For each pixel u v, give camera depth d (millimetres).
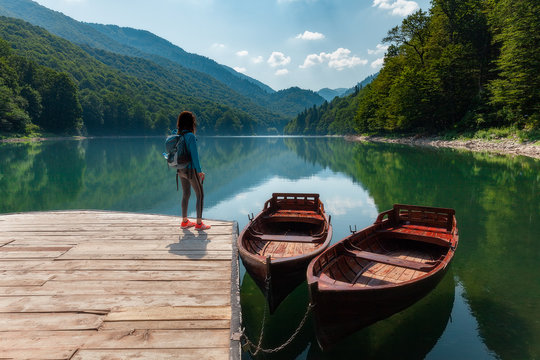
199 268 4184
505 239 8422
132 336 2742
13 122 69750
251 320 5145
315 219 7961
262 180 18609
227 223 6340
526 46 29266
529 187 14703
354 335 4645
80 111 99250
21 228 5918
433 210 7285
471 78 42812
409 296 4328
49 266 4195
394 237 6754
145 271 4078
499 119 35750
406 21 46750
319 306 3939
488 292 5723
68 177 19984
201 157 33875
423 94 45094
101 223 6301
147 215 6996
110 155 36625
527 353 4098
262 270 4980
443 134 44438
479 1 42406
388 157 29016
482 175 17922
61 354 2484
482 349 4207
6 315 3029
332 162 27266
